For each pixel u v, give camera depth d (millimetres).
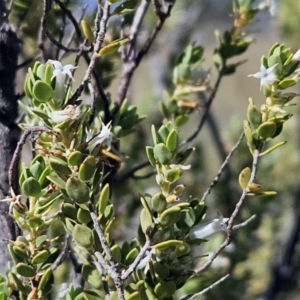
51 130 840
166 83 1404
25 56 1002
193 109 999
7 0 962
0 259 901
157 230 844
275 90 870
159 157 848
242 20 998
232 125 1444
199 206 861
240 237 1069
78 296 870
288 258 1288
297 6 1559
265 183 1333
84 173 834
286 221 1611
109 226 856
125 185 1102
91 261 882
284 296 1348
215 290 1023
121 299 837
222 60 997
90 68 853
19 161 916
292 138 1520
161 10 962
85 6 947
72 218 856
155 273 857
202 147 1314
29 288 857
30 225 854
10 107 913
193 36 1616
